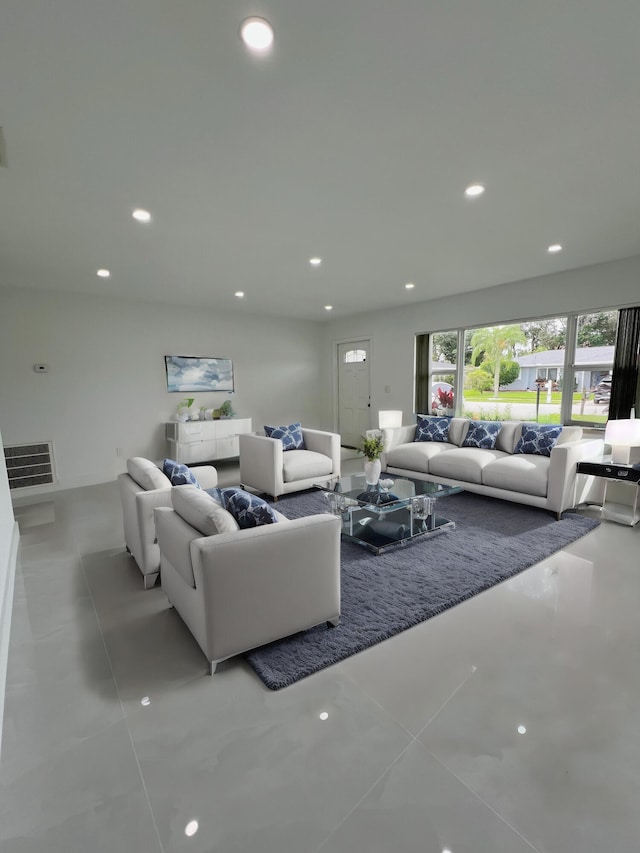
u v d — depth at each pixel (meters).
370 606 2.23
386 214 2.87
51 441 5.00
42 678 1.74
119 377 5.50
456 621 2.12
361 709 1.55
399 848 1.08
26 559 2.94
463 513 3.77
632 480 3.34
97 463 5.38
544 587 2.45
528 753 1.35
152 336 5.78
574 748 1.37
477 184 2.46
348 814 1.17
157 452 5.90
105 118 1.78
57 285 4.67
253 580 1.76
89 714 1.54
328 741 1.41
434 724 1.47
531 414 4.94
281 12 1.28
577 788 1.23
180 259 3.79
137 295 5.30
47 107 1.69
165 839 1.11
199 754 1.37
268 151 2.07
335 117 1.81
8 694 1.65
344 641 1.94
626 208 2.82
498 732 1.44
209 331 6.35
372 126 1.88
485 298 5.22
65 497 4.62
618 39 1.40
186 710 1.56
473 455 4.32
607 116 1.83
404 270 4.32
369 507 3.09
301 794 1.23
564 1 1.25
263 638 1.82
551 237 3.38
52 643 1.98
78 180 2.30
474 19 1.31
